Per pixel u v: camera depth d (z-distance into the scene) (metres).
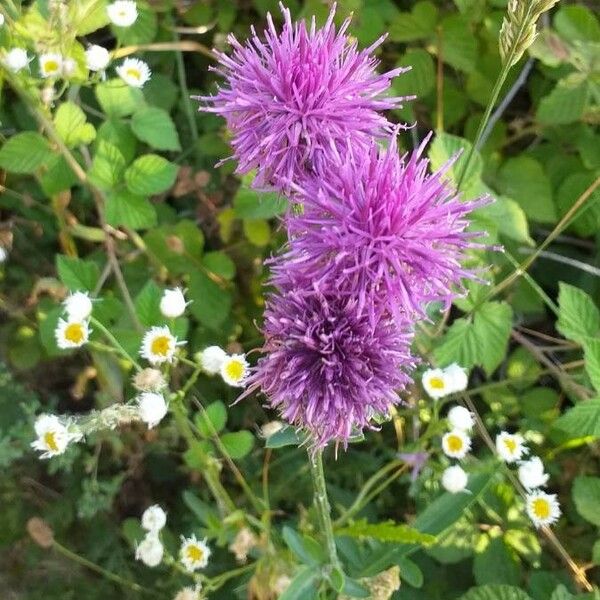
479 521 0.32
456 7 0.38
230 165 0.37
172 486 0.37
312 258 0.17
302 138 0.19
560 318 0.30
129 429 0.33
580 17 0.35
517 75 0.39
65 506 0.34
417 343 0.31
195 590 0.29
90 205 0.38
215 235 0.38
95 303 0.30
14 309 0.35
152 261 0.35
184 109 0.39
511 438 0.28
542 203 0.36
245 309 0.37
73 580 0.34
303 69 0.19
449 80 0.39
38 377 0.37
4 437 0.32
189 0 0.38
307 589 0.26
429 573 0.33
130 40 0.35
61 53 0.29
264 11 0.38
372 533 0.27
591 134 0.37
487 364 0.31
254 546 0.29
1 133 0.34
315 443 0.19
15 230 0.36
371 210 0.16
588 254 0.39
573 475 0.34
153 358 0.26
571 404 0.36
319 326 0.17
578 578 0.30
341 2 0.34
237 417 0.36
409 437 0.35
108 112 0.31
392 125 0.20
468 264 0.31
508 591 0.29
